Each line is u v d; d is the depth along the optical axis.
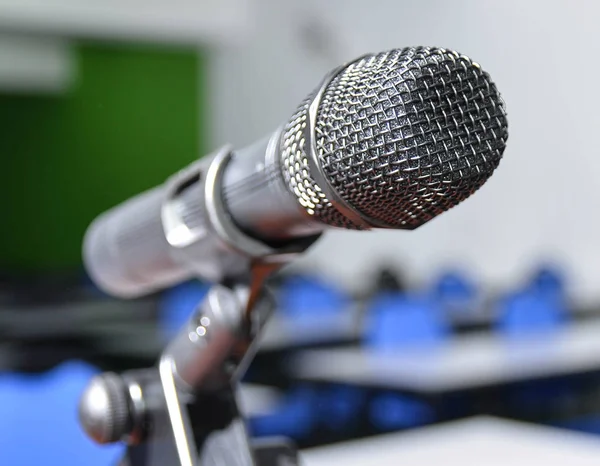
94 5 7.86
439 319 4.54
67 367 1.83
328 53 9.46
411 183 0.59
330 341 4.74
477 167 0.60
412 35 8.44
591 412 4.54
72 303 7.00
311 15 9.63
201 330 0.78
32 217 11.19
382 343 4.25
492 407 4.03
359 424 3.92
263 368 4.55
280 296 6.11
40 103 11.06
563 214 7.20
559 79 7.18
